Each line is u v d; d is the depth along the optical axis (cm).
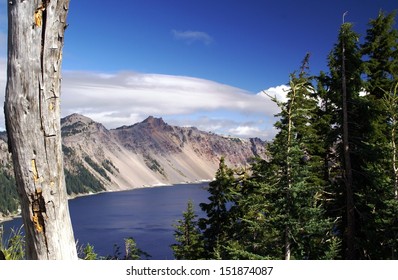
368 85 1552
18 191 272
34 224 272
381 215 1246
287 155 975
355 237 1348
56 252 276
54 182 272
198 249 1866
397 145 1145
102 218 11338
